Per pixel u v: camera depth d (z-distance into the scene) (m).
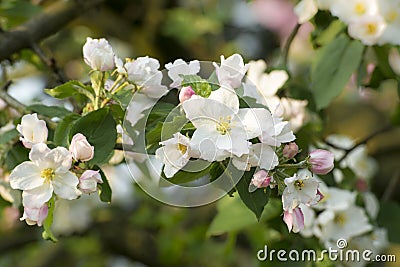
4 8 1.12
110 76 0.82
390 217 1.07
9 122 0.98
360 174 1.18
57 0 1.22
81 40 1.55
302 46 1.56
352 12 0.98
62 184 0.75
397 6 0.97
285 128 0.75
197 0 1.61
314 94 1.01
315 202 0.74
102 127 0.79
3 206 0.97
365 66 1.04
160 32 1.53
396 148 1.59
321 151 0.75
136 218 1.61
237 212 1.02
